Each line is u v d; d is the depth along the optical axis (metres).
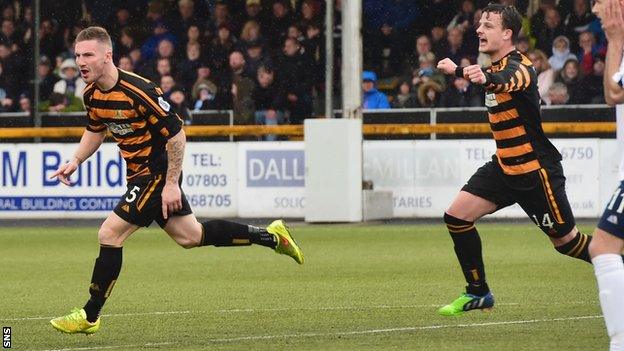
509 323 21.38
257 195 47.38
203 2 57.25
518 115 20.73
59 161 48.56
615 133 47.09
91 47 19.25
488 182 21.27
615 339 15.88
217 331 20.94
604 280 15.93
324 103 57.03
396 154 46.97
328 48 47.00
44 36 59.69
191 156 47.78
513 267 31.12
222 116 49.97
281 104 53.81
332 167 45.25
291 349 18.70
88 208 48.50
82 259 34.94
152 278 29.92
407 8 56.62
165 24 57.38
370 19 56.94
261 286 27.95
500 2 55.03
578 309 23.25
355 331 20.66
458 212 21.36
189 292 26.95
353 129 45.28
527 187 20.95
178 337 20.27
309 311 23.50
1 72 59.59
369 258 33.97
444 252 35.34
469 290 21.56
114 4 59.56
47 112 56.38
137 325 21.84
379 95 52.12
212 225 20.86
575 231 21.27
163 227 20.56
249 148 47.31
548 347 18.50
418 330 20.66
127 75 19.61
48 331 21.30
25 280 29.88
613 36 16.28
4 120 52.75
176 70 55.84
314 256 34.72
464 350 18.33
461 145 46.41
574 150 45.75
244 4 56.72
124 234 19.86
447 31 53.91
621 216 15.92
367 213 45.75
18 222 48.47
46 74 59.47
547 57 52.91
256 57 53.84
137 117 19.55
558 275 29.33
